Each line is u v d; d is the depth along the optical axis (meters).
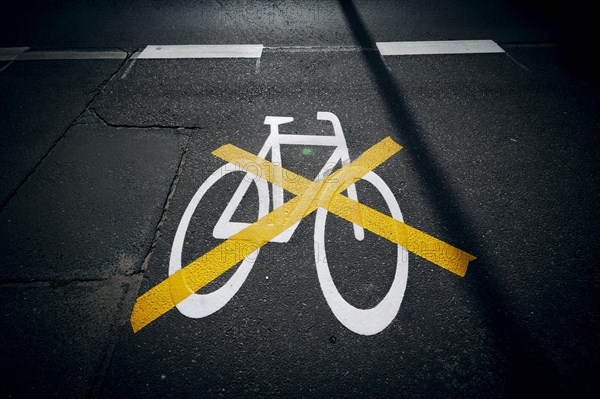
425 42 5.23
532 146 3.67
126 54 5.11
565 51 4.96
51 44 5.34
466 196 3.22
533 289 2.60
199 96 4.38
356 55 5.02
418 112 4.11
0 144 3.81
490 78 4.55
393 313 2.49
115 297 2.60
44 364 2.30
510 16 5.76
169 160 3.61
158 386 2.20
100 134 3.91
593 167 3.44
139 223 3.07
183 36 5.47
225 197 3.22
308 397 2.16
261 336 2.39
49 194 3.32
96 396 2.17
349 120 4.02
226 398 2.16
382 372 2.24
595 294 2.56
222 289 2.62
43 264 2.79
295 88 4.49
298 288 2.62
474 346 2.34
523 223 3.00
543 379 2.20
